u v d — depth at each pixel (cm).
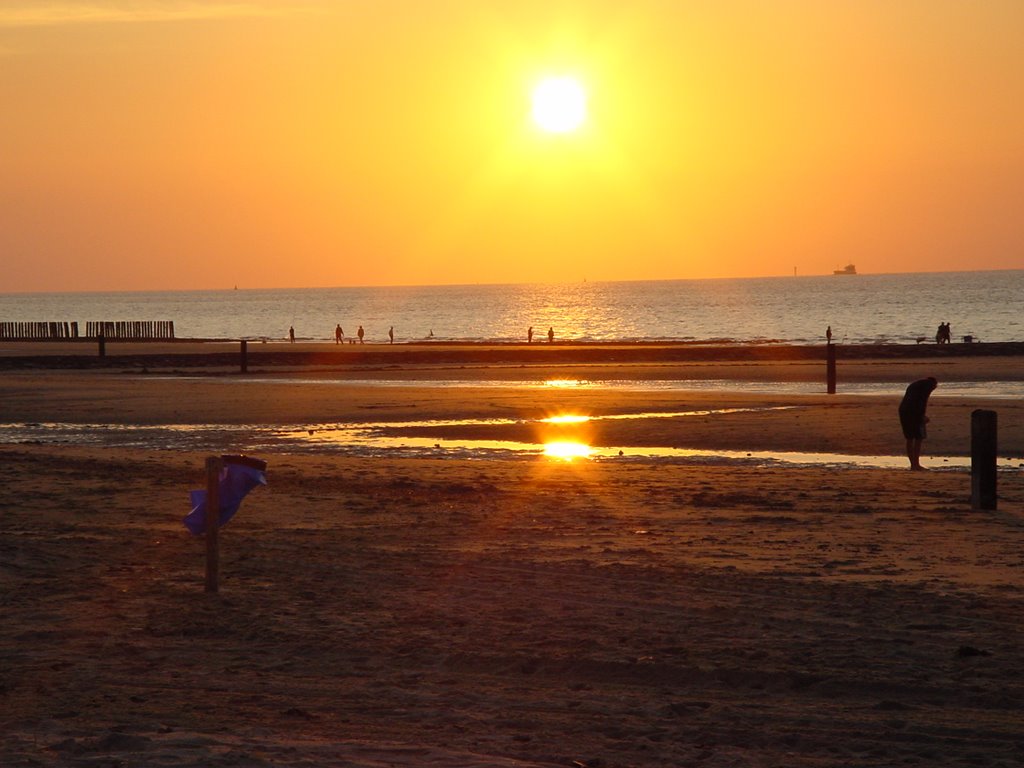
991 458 2853
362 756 1071
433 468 3812
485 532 2550
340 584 1997
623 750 1145
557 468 3828
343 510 2872
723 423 5328
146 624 1725
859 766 1100
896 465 4062
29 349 13000
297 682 1425
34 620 1745
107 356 10850
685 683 1423
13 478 3447
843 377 8488
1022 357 10706
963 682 1388
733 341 15838
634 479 3506
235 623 1722
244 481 2009
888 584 1969
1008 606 1788
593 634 1638
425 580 2027
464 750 1124
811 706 1316
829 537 2466
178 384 8112
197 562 2192
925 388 3794
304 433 5259
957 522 2661
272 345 14212
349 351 12006
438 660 1529
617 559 2222
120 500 3005
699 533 2527
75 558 2214
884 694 1359
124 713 1266
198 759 1025
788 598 1859
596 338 18412
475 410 6122
